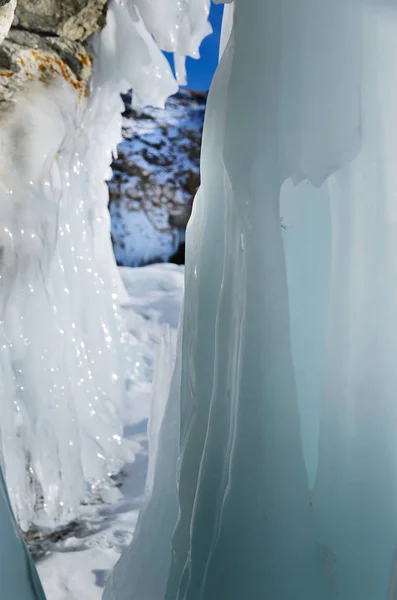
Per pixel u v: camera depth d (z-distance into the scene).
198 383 1.43
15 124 2.92
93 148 3.79
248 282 1.22
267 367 1.21
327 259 1.26
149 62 3.23
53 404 3.13
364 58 1.17
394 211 1.19
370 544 1.19
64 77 3.10
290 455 1.21
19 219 2.96
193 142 9.09
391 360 1.20
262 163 1.22
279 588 1.18
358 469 1.21
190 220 1.54
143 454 3.82
